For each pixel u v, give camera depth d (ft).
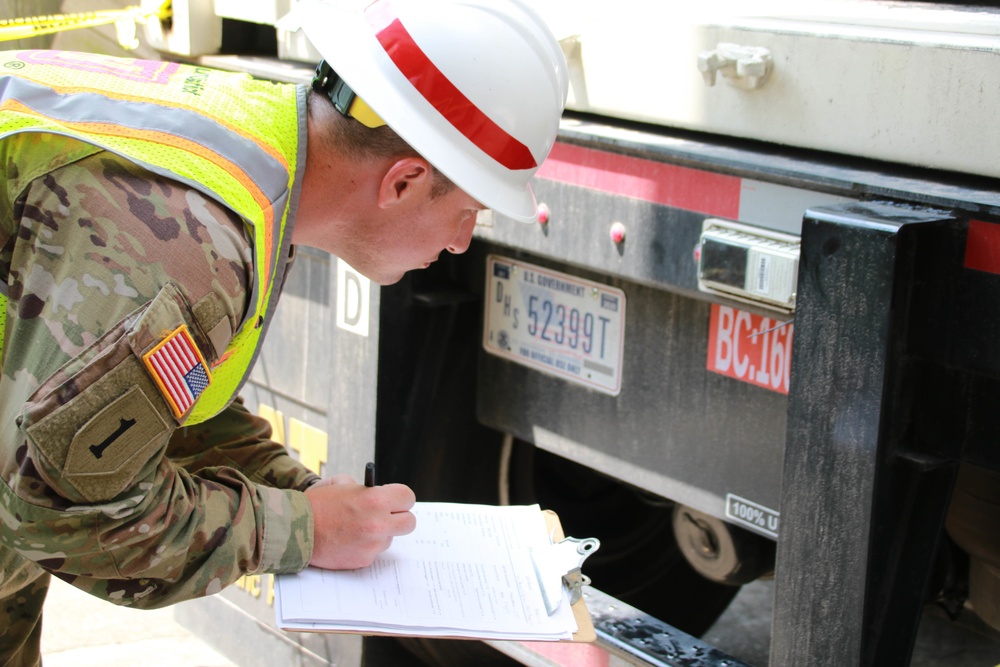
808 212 5.32
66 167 4.47
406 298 7.79
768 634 9.46
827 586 5.47
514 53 5.15
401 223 5.23
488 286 7.76
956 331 5.20
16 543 4.50
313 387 8.30
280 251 5.02
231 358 5.08
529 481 8.62
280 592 5.08
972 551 6.61
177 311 4.38
